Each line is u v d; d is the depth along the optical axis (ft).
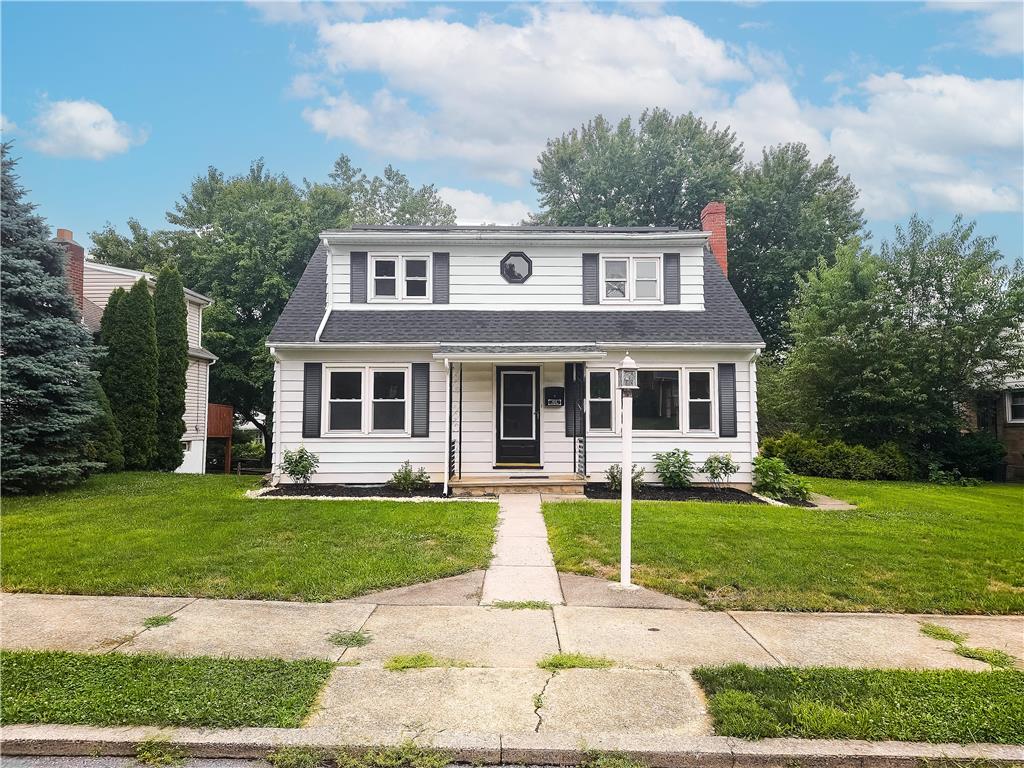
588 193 111.14
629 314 45.75
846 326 64.08
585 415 42.55
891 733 10.93
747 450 43.06
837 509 36.70
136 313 52.21
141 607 17.57
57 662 13.47
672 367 43.16
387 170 167.22
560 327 44.01
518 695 12.37
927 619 17.67
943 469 63.36
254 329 91.56
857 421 63.52
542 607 18.01
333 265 45.42
